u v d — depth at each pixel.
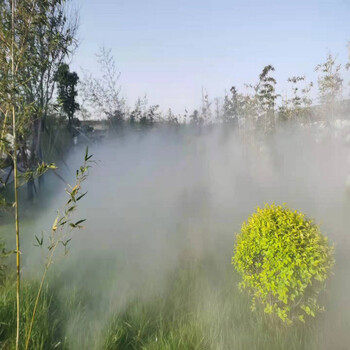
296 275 4.06
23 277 5.37
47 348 3.84
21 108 3.58
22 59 3.59
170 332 3.96
